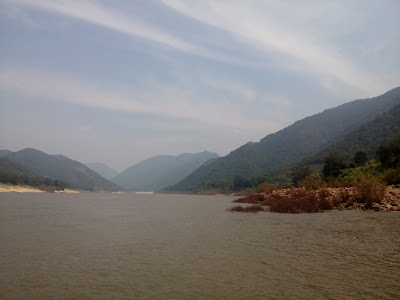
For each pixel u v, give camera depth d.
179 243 18.73
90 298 9.58
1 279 11.59
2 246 17.98
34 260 14.55
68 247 17.69
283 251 16.02
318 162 163.00
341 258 14.33
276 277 11.59
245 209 44.78
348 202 41.44
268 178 171.25
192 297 9.61
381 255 14.83
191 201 91.75
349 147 155.50
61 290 10.34
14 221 31.17
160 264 13.64
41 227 26.81
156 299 9.47
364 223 26.27
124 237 21.23
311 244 17.78
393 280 11.05
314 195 51.56
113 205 65.69
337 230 22.77
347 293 9.85
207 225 28.02
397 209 35.50
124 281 11.28
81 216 38.03
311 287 10.45
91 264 13.75
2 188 150.75
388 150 67.62
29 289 10.45
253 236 21.03
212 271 12.48
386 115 174.38
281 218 32.19
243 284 10.82
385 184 46.84
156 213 43.25
